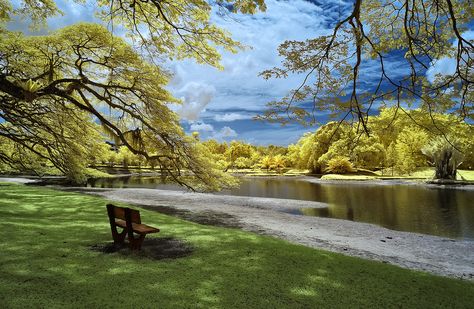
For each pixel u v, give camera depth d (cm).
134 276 497
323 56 482
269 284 491
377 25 625
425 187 3991
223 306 400
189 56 869
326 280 525
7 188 2262
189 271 534
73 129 1597
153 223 1067
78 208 1406
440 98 468
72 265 538
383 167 6094
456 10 527
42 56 1257
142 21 760
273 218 1922
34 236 744
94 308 378
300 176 7431
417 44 500
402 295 482
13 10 1029
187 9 671
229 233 909
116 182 5578
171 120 1516
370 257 1044
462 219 1916
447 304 463
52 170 2511
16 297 395
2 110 1127
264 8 479
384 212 2238
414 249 1223
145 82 1357
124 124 1581
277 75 510
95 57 1310
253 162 11394
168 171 1662
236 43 755
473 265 1019
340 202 2808
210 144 12675
